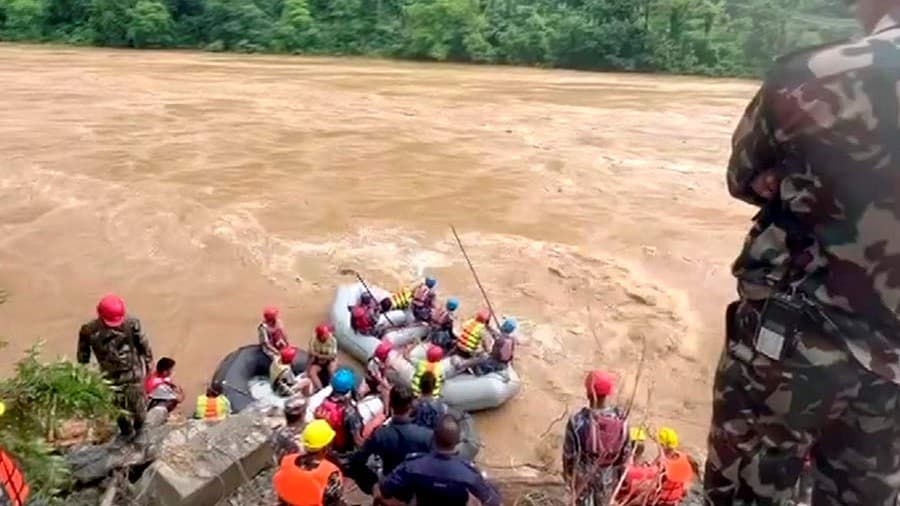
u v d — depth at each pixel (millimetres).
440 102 28484
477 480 3941
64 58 36031
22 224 14656
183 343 11039
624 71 40719
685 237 15453
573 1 44469
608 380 4910
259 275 13094
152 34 41969
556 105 28844
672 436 5035
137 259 13461
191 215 15438
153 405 7707
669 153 21938
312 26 42844
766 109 1741
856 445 1790
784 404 1768
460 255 14250
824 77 1646
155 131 22047
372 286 12594
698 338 11477
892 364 1679
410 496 3943
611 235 15508
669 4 40125
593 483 4102
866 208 1630
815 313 1713
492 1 44562
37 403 3258
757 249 1809
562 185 18609
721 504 1936
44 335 10883
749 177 1822
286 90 29578
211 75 32594
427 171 19359
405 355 9641
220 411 7949
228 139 21516
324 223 15539
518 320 11859
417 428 5059
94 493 5285
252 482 5285
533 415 9453
